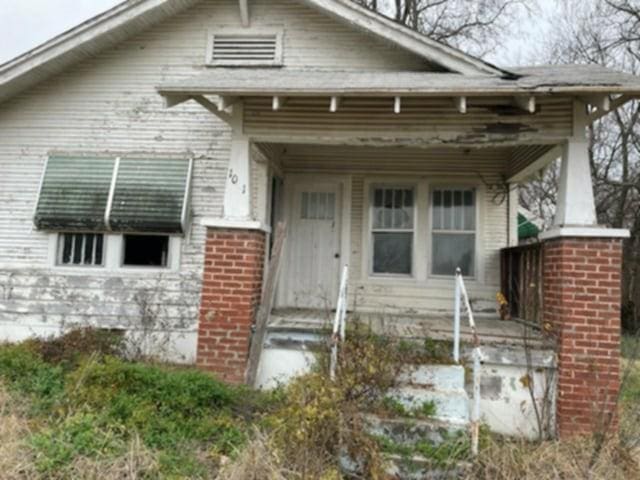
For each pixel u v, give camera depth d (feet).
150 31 23.75
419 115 16.22
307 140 16.80
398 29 20.49
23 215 23.27
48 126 23.58
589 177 15.28
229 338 16.35
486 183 24.49
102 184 22.84
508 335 16.83
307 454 11.14
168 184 22.72
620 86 13.66
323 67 23.15
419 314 23.52
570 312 14.78
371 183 25.23
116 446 11.53
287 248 25.08
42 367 15.85
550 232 15.67
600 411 13.85
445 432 12.19
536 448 12.94
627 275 48.37
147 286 22.36
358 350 13.67
